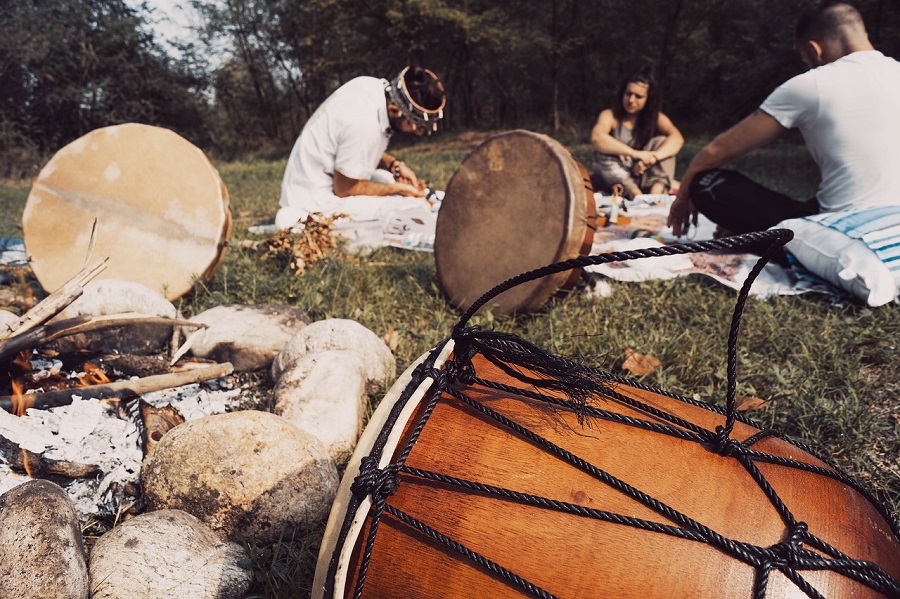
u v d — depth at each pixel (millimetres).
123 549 1767
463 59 24734
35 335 2494
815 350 3162
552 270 1321
